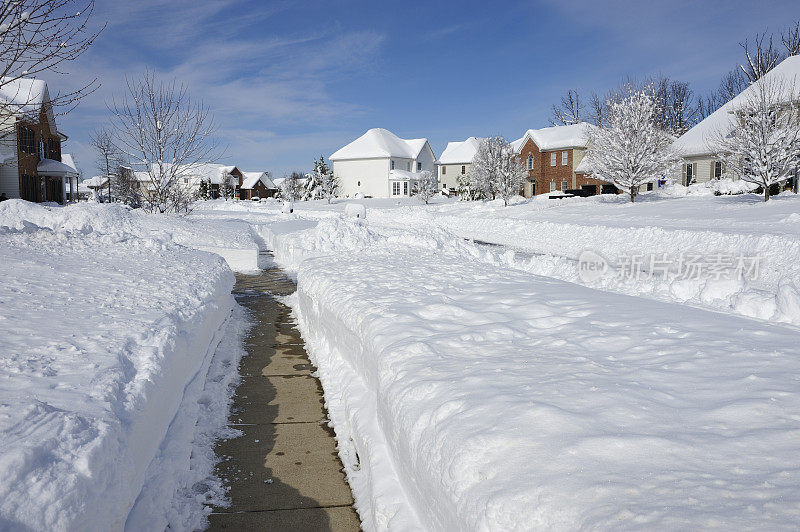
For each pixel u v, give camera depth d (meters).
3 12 8.44
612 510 2.07
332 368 6.42
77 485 2.52
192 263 9.95
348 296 6.91
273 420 5.40
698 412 2.92
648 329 4.77
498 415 3.05
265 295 11.82
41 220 14.03
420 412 3.43
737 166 26.92
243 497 4.03
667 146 34.50
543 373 3.71
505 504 2.28
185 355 5.30
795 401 2.98
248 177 99.31
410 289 7.25
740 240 15.23
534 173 53.38
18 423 2.80
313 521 3.75
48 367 3.74
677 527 1.92
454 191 71.31
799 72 31.16
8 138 34.22
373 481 3.64
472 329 5.09
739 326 4.79
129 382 3.84
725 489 2.15
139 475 3.50
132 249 10.92
